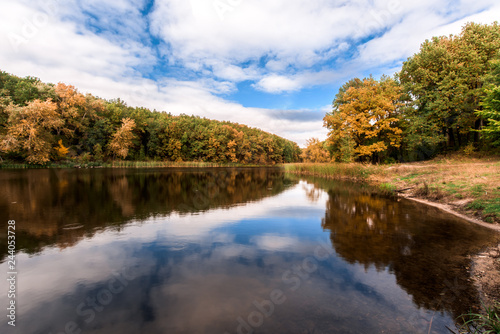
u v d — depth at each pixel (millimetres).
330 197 15633
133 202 13312
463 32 29719
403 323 3730
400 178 21188
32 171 33031
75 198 14109
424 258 6086
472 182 13812
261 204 13383
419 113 30234
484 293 4512
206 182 24859
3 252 6387
